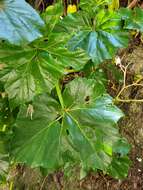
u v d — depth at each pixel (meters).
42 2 0.61
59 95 0.44
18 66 0.41
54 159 0.42
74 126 0.44
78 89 0.45
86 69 0.52
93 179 0.61
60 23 0.48
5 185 0.67
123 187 0.60
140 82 0.63
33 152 0.42
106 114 0.44
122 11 0.51
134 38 0.67
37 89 0.41
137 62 0.65
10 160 0.44
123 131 0.62
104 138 0.44
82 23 0.49
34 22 0.34
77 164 0.52
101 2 0.53
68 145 0.43
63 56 0.41
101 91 0.45
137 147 0.61
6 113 0.49
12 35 0.33
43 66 0.41
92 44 0.48
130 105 0.63
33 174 0.65
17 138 0.43
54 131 0.43
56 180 0.63
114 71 0.61
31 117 0.43
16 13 0.34
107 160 0.44
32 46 0.41
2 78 0.40
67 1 0.60
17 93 0.41
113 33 0.50
